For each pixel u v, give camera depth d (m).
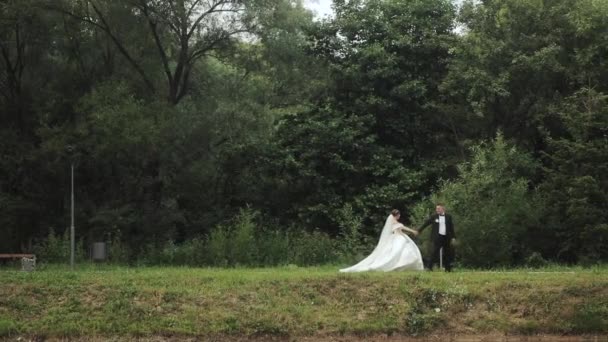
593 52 24.61
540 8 26.03
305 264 23.70
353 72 29.23
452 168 28.83
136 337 12.62
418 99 29.48
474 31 27.47
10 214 29.67
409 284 14.27
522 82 26.36
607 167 22.20
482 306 13.70
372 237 26.84
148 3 29.42
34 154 29.25
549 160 25.80
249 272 16.56
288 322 12.99
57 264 23.48
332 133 28.45
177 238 29.80
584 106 23.67
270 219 29.27
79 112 28.61
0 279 14.54
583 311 13.41
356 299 13.84
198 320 12.96
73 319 12.96
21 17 28.91
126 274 15.59
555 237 22.86
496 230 21.77
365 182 29.05
